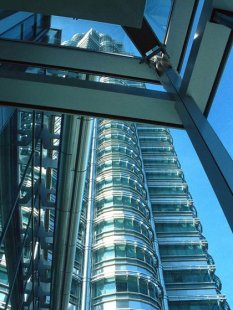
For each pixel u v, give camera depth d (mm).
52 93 4996
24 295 12875
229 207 2912
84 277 34656
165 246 46375
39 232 13719
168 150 65250
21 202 10344
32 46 5852
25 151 9930
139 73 5898
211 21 4250
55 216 13445
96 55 5980
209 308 39406
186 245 46719
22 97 5059
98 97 5051
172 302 39469
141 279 33688
